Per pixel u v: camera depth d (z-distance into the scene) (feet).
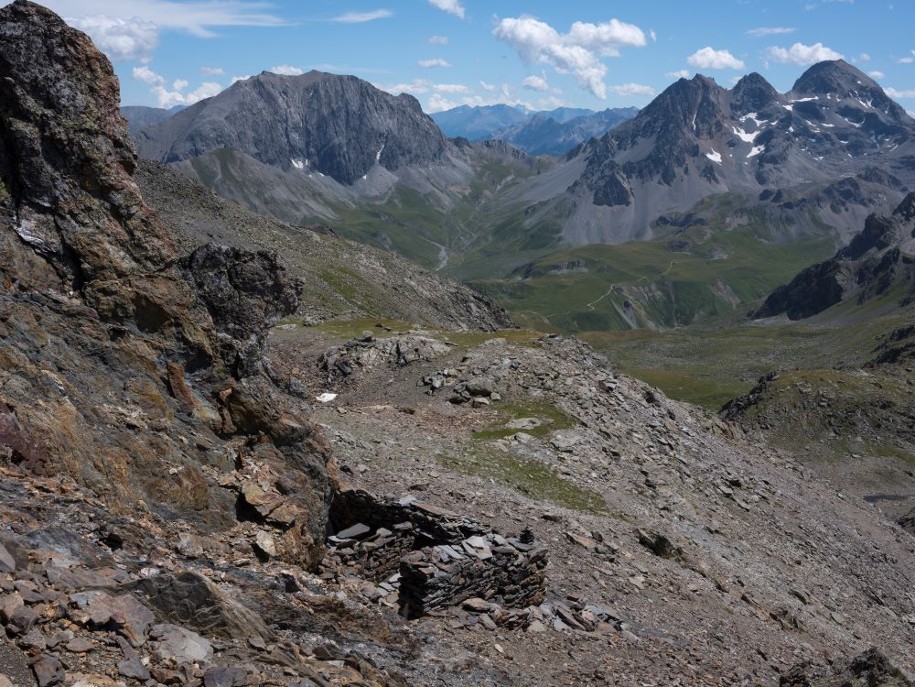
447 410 192.03
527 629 75.31
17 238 59.77
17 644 32.17
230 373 70.08
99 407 58.34
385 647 54.85
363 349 240.53
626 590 103.60
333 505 87.20
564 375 217.56
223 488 63.67
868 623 170.09
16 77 60.90
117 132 65.62
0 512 42.42
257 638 41.45
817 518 230.68
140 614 37.76
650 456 196.95
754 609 125.49
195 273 70.59
